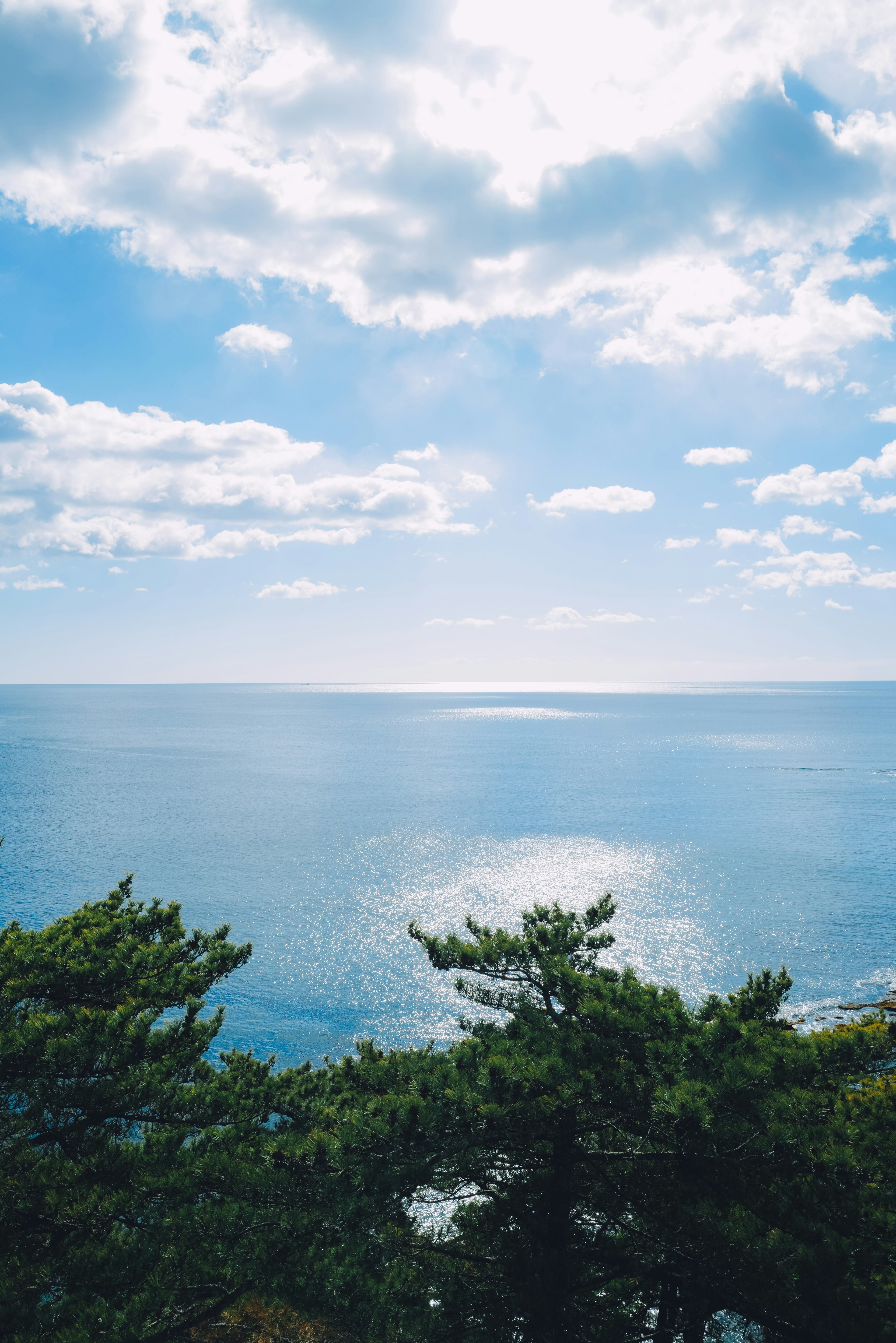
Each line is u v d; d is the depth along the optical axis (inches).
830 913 2613.2
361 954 2191.2
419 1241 378.0
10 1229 324.2
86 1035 360.2
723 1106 303.4
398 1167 317.1
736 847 3651.6
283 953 2202.3
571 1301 345.1
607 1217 362.0
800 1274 293.0
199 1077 426.9
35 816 4436.5
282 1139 346.0
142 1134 397.7
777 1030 395.2
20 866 3223.4
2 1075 346.0
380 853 3523.6
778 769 6796.3
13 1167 341.1
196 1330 397.1
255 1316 404.2
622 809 4763.8
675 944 2309.3
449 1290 358.6
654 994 397.4
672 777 6279.5
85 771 6579.7
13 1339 286.0
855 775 6358.3
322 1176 324.8
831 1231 294.0
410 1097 318.3
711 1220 315.9
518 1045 378.0
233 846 3634.4
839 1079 338.0
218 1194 351.3
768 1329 304.8
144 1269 314.7
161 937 478.9
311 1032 1686.8
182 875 3110.2
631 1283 386.0
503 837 3875.5
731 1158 307.3
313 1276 331.0
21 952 401.1
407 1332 335.3
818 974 2058.3
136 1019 389.1
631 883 3021.7
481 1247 378.0
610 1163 364.8
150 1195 347.6
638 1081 324.8
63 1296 311.0
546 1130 332.2
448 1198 377.4
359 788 5649.6
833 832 4040.4
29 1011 395.2
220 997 1884.8
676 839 3848.4
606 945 432.5
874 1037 326.3
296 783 5876.0
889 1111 337.1
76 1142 371.9
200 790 5511.8
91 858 3385.8
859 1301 283.0
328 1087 500.1
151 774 6397.6
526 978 408.8
